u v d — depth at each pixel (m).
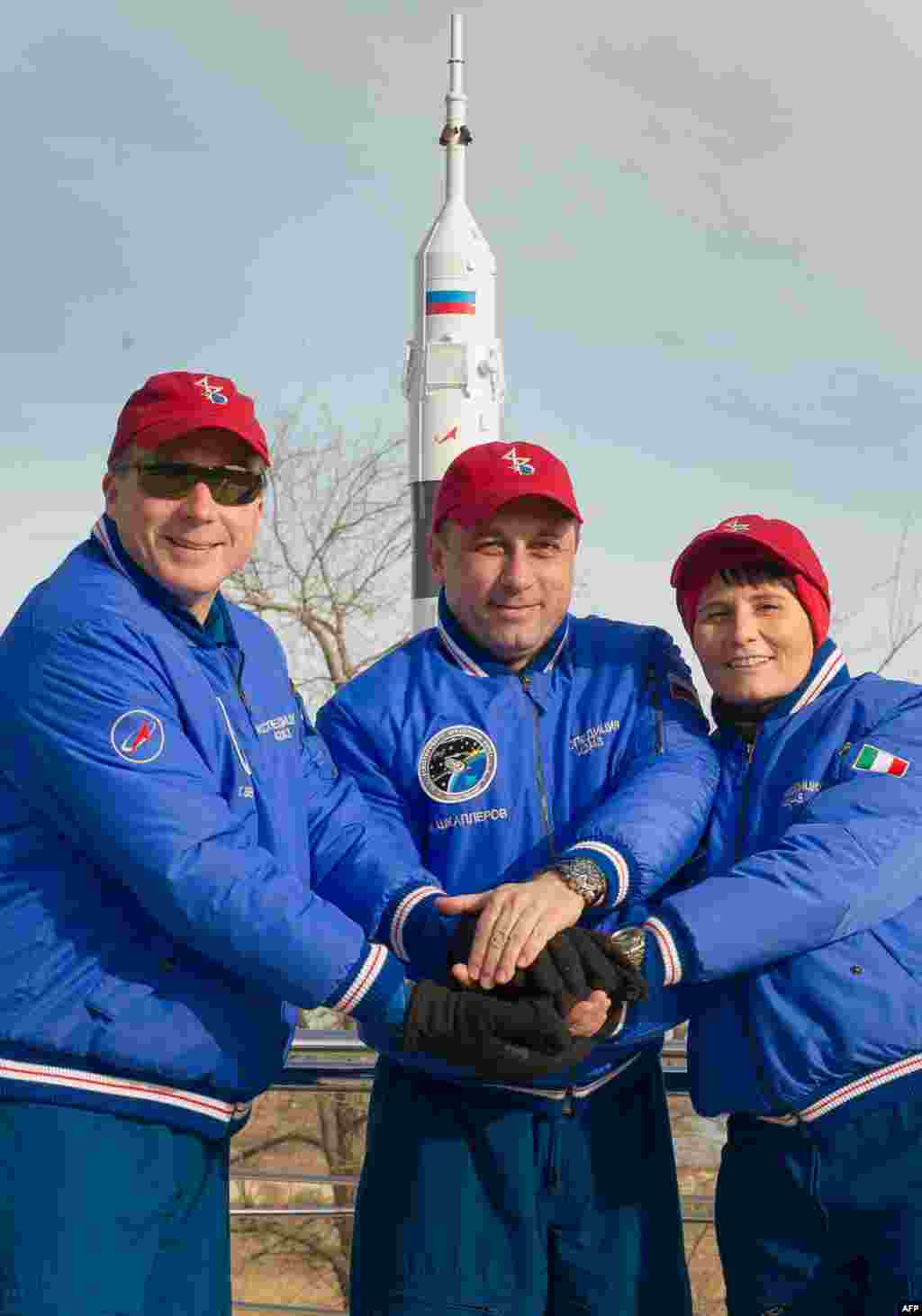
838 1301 2.89
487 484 3.04
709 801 3.07
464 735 3.13
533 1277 3.02
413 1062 3.03
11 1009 2.57
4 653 2.71
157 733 2.62
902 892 2.87
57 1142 2.55
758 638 3.03
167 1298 2.66
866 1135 2.80
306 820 2.99
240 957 2.58
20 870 2.64
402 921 2.92
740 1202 2.94
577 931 2.82
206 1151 2.74
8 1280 2.52
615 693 3.18
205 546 2.75
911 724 2.97
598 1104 3.06
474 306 11.80
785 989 2.83
